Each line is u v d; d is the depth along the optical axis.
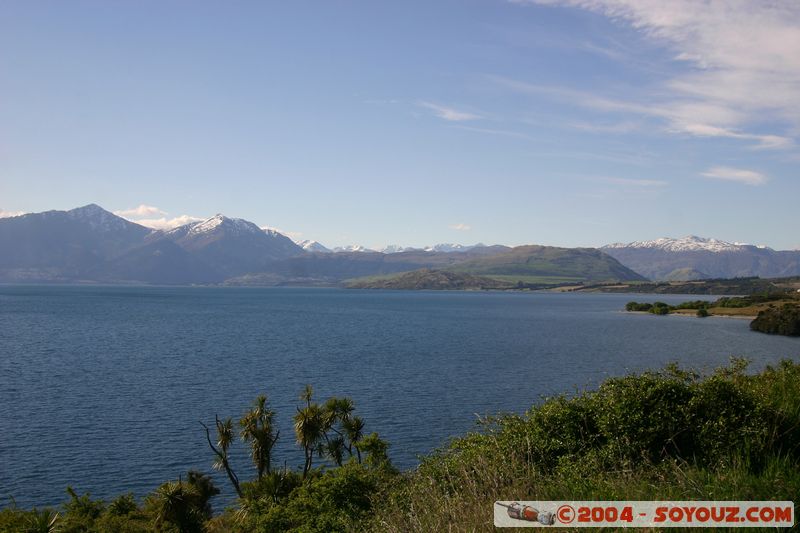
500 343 122.12
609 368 83.56
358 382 72.88
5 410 57.94
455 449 15.95
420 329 160.12
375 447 32.41
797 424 10.56
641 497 8.74
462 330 156.88
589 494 9.23
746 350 108.94
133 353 104.00
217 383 72.88
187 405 60.41
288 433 50.94
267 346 115.94
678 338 134.62
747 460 9.45
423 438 46.56
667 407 12.15
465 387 68.75
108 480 39.22
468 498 9.72
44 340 125.12
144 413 56.91
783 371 14.14
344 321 191.38
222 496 38.19
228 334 142.75
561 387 68.25
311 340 128.50
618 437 11.93
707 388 12.10
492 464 11.04
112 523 28.66
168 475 40.41
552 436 13.19
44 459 43.06
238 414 56.50
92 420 54.12
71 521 28.39
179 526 28.38
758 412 11.05
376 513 14.27
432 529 9.23
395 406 58.38
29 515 27.14
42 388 69.75
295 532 20.14
